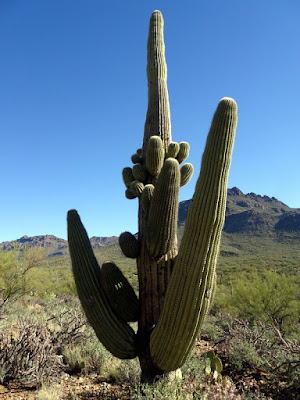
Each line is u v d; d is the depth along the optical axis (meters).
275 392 5.72
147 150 5.38
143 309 4.93
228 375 6.66
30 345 5.91
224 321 11.42
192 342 4.11
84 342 7.83
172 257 4.98
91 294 4.88
